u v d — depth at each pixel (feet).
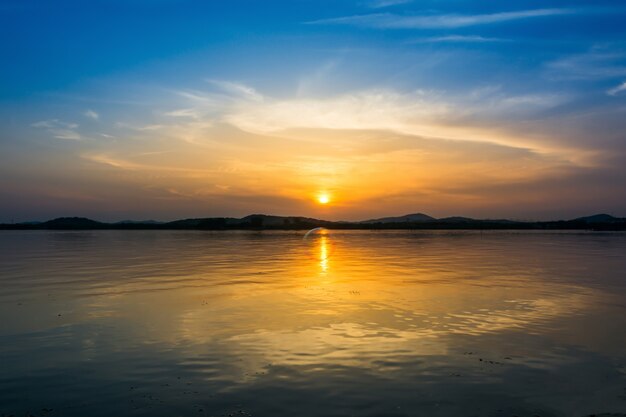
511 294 88.53
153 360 48.29
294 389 40.16
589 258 182.19
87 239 450.30
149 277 118.52
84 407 36.94
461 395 38.91
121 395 39.22
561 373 44.21
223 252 233.55
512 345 53.36
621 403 37.55
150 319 67.26
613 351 51.21
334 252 232.32
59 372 44.96
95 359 48.85
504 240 401.29
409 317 67.72
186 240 424.05
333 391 39.68
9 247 287.48
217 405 37.04
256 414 35.45
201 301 81.56
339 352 50.55
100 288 98.07
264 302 80.33
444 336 57.06
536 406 36.96
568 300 82.07
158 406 36.96
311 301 81.15
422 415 35.35
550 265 150.71
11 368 46.26
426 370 44.88
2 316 69.87
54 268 145.69
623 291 92.43
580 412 35.88
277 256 201.67
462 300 81.92
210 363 47.16
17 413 35.99
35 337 57.72
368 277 116.57
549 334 58.13
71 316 69.62
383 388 40.37
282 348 52.11
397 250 249.34
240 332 59.16
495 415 35.35
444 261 169.17
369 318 67.05
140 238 483.92
